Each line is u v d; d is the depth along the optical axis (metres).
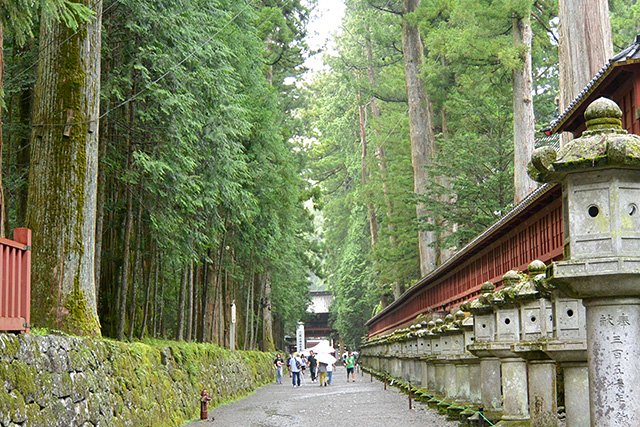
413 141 45.22
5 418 8.05
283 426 17.45
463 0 31.23
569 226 5.19
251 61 26.95
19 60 16.03
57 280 13.52
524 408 10.64
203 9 19.17
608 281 4.94
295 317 75.62
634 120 14.84
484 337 11.92
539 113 42.66
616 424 4.93
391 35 52.72
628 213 5.03
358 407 22.30
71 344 11.33
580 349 7.08
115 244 19.69
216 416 20.62
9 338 8.98
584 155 5.02
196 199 19.34
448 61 43.91
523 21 31.95
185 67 17.45
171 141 17.45
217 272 31.31
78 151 13.95
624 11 43.00
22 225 16.78
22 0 10.10
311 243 64.69
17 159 17.19
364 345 68.88
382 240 56.59
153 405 15.69
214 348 27.47
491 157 37.56
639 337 5.01
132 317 18.89
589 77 24.12
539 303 9.09
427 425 15.42
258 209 27.77
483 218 37.69
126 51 16.81
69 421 10.23
